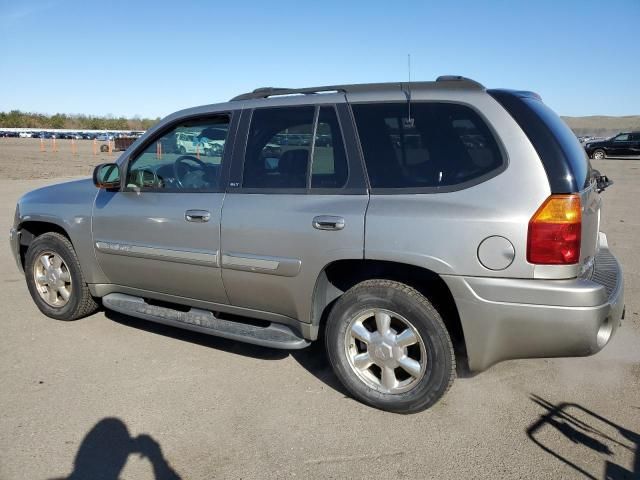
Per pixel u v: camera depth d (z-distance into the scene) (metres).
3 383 3.82
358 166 3.43
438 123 3.29
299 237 3.49
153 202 4.18
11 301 5.63
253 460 2.97
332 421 3.35
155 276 4.27
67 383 3.83
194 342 4.58
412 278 3.44
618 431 3.21
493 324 3.06
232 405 3.54
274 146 3.75
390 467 2.90
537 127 3.08
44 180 19.08
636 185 17.70
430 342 3.24
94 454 3.01
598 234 3.76
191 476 2.84
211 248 3.86
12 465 2.91
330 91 3.76
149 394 3.68
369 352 3.46
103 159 32.22
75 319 5.03
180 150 4.18
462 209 3.07
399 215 3.20
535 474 2.82
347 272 3.70
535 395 3.64
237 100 4.05
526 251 2.95
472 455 2.99
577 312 2.91
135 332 4.80
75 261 4.77
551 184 2.96
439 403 3.55
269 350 4.43
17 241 5.20
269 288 3.70
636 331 4.69
